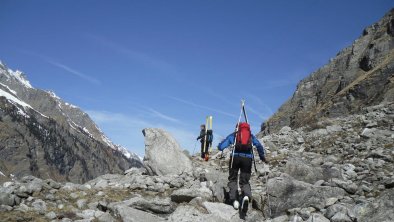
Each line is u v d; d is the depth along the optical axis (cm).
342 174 1189
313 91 8994
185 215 861
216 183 1056
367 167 1234
